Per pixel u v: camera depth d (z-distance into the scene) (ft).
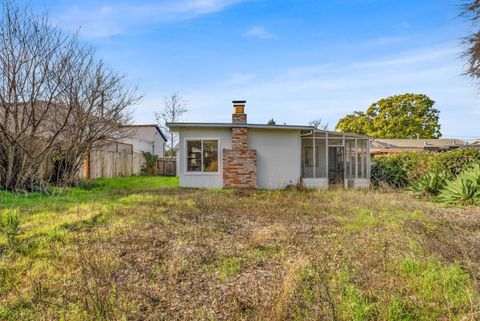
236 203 27.02
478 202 26.20
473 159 35.45
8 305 9.04
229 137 42.34
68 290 9.92
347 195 33.35
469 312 8.38
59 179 36.50
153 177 64.28
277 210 23.82
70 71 32.37
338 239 15.87
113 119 37.47
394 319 8.38
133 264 12.36
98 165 51.65
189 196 30.81
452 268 11.13
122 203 25.38
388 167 46.91
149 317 8.66
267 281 10.98
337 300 9.37
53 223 17.70
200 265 12.44
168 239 15.67
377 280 10.54
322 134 45.60
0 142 29.27
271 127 41.70
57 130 32.14
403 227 17.58
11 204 23.61
